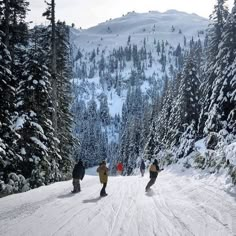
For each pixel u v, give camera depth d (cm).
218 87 2955
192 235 929
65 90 3572
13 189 2020
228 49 2942
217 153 2342
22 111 2331
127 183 2386
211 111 2891
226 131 2652
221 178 1844
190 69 3984
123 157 9250
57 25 3172
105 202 1495
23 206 1390
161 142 5562
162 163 4069
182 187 1911
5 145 1962
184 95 3969
